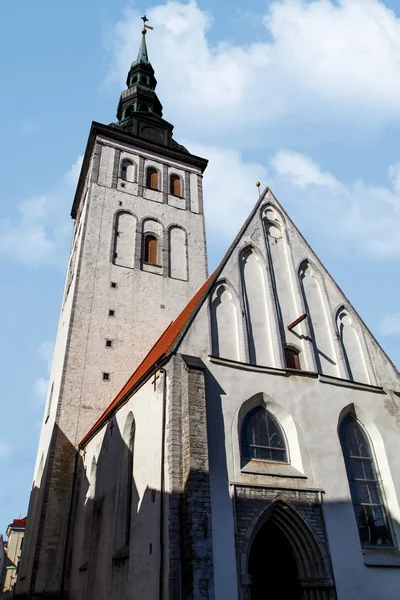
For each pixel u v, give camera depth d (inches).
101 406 1067.9
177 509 542.6
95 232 1318.9
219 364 678.5
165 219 1454.2
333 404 739.4
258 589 645.3
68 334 1130.0
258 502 588.4
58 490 949.2
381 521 677.3
